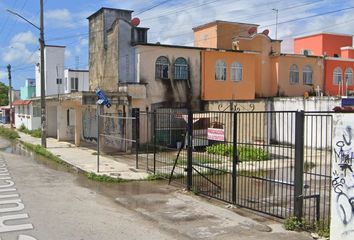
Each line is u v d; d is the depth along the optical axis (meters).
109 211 10.09
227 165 15.77
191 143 12.51
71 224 8.78
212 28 36.56
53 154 22.55
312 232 8.03
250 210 10.12
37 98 38.16
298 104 25.81
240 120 16.31
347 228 6.86
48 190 12.76
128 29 27.69
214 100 27.94
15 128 50.59
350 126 6.82
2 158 21.66
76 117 27.09
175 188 13.14
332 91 37.16
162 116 22.22
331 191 7.21
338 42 45.88
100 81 30.95
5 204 10.61
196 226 8.75
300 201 8.48
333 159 7.12
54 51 51.91
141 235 8.08
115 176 15.21
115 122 24.78
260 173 14.98
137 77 26.69
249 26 37.03
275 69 35.03
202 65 28.69
